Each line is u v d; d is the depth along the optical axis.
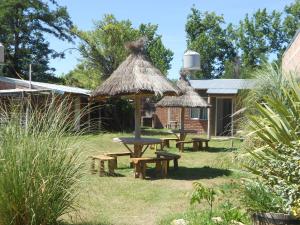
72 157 5.18
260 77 8.63
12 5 32.78
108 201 7.34
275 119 5.06
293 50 11.88
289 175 4.59
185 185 9.05
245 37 45.47
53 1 34.72
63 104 5.59
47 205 4.86
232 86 23.44
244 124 8.70
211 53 46.66
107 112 25.09
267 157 4.99
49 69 35.53
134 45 11.38
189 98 17.27
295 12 43.72
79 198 5.50
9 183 4.74
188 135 24.56
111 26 32.34
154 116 29.05
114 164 10.60
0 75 27.22
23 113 5.41
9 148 4.86
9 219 4.80
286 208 4.54
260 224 4.82
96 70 33.09
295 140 4.82
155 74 10.91
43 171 4.85
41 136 5.08
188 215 6.08
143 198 7.67
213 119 24.64
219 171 10.83
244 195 5.17
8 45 33.22
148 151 16.06
